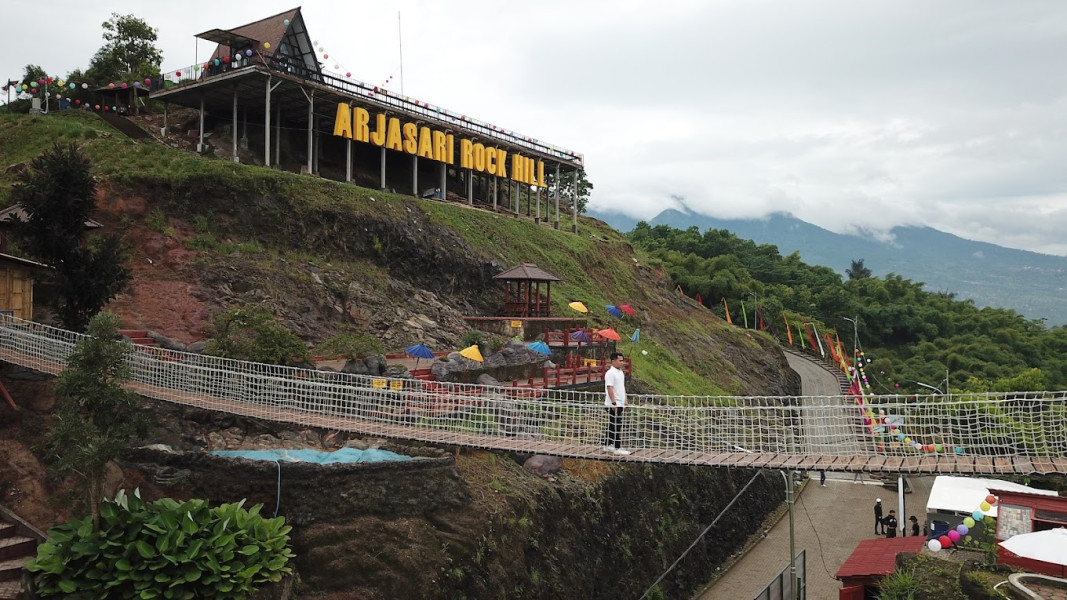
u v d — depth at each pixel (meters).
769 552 28.64
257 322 21.45
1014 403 15.21
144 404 16.50
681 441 16.19
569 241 50.72
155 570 12.27
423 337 29.67
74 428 12.66
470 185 47.62
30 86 39.38
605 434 16.02
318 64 41.44
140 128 40.44
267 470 15.15
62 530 12.88
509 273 34.62
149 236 26.36
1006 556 16.12
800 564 22.27
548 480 20.64
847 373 58.09
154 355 19.28
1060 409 14.59
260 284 26.88
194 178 28.62
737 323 84.81
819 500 35.53
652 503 24.62
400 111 41.19
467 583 16.00
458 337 30.91
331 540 15.02
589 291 45.81
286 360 19.69
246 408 16.47
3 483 14.39
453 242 37.34
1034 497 17.66
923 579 15.84
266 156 34.81
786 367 61.12
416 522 16.17
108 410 13.31
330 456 16.98
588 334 30.89
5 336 17.77
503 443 15.27
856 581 18.58
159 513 13.06
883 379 79.88
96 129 35.56
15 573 12.48
